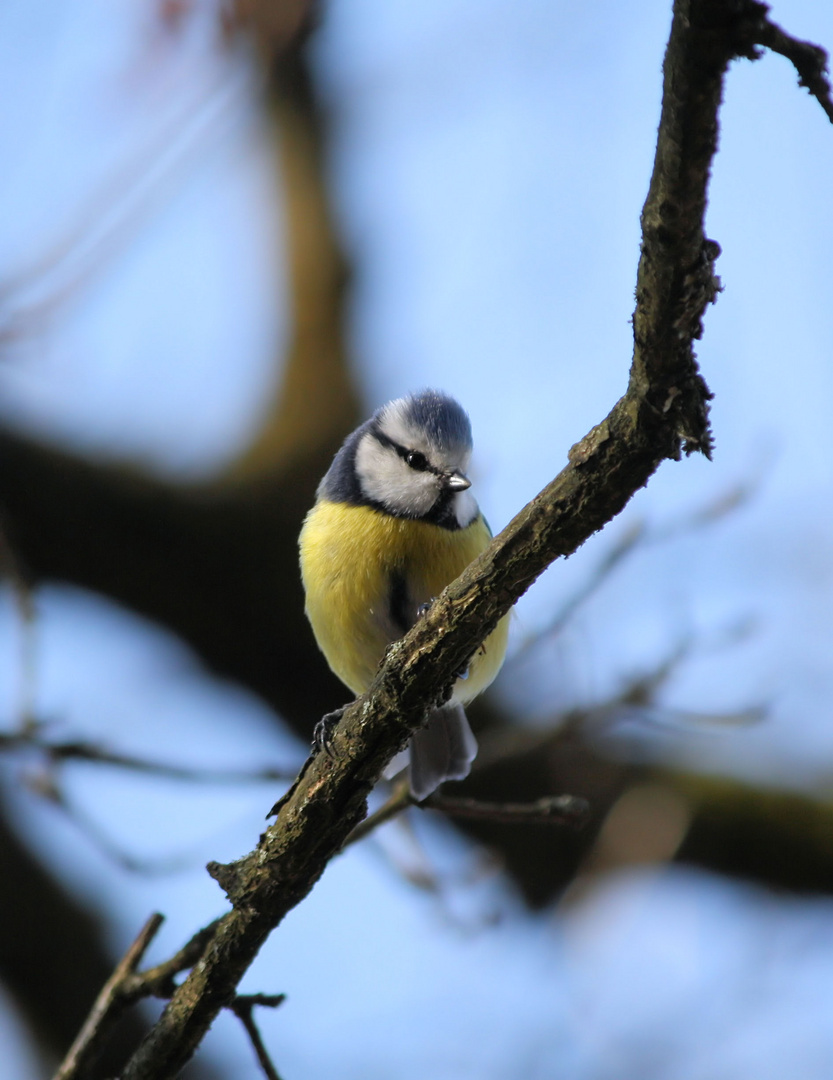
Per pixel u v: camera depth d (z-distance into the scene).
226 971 5.38
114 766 7.87
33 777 7.85
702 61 3.43
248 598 12.09
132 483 11.90
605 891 9.51
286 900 5.32
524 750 9.06
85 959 10.59
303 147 13.40
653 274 3.87
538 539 4.64
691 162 3.60
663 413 4.18
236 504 12.09
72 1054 5.75
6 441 11.56
